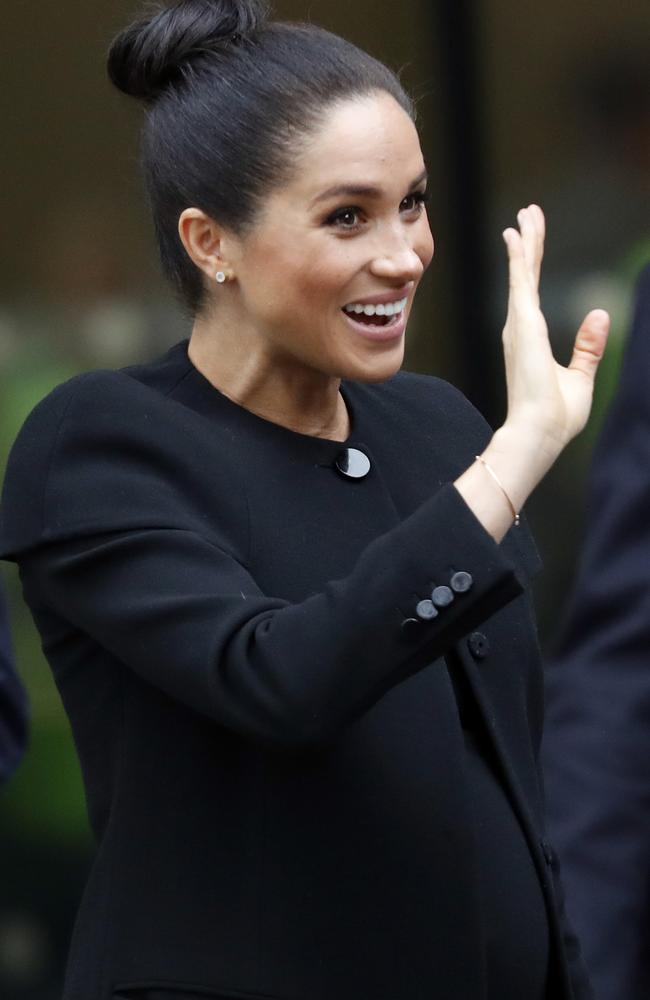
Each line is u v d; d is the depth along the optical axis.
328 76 7.21
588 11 16.98
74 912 17.61
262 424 7.56
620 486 9.77
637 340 10.01
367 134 7.10
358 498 7.59
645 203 17.17
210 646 6.79
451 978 7.29
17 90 16.77
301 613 6.73
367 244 7.13
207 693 6.81
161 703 7.33
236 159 7.19
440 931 7.29
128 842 7.40
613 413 10.01
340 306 7.17
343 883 7.20
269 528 7.34
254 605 6.88
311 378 7.57
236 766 7.24
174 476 7.28
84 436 7.32
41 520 7.29
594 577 9.82
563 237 17.27
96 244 16.89
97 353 17.05
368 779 7.24
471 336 17.25
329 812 7.20
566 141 17.12
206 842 7.26
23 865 17.66
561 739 9.80
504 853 7.63
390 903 7.23
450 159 17.00
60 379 17.12
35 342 17.11
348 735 7.24
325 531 7.45
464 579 6.72
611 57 17.05
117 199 16.75
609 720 9.69
